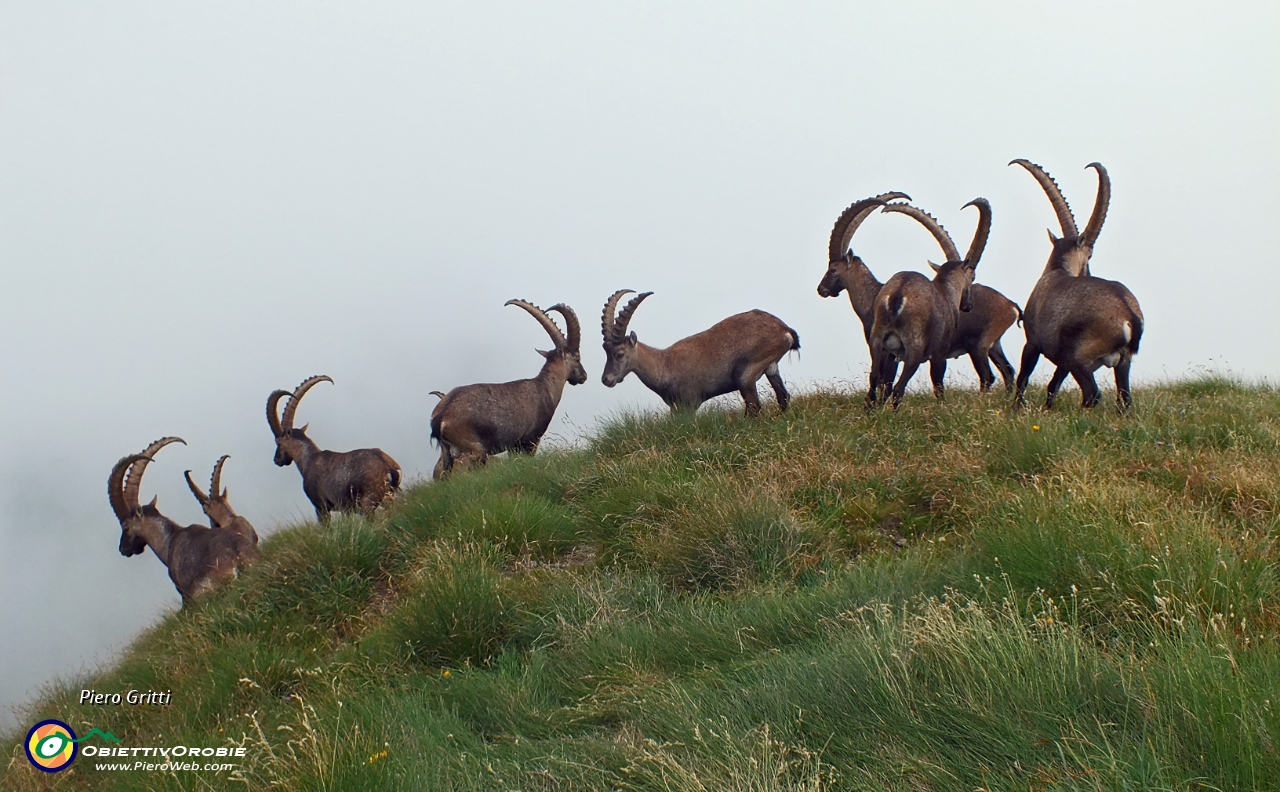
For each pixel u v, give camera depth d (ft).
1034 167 76.74
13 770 50.42
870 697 30.37
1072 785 23.56
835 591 42.24
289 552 64.64
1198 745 24.39
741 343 85.71
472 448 89.86
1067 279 71.00
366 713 37.68
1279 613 33.06
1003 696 28.32
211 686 50.14
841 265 87.15
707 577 51.37
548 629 47.44
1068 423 63.21
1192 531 38.93
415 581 57.16
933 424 69.67
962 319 88.74
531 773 32.30
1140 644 32.19
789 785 26.22
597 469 71.77
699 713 32.86
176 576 79.77
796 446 67.05
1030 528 40.96
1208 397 81.61
